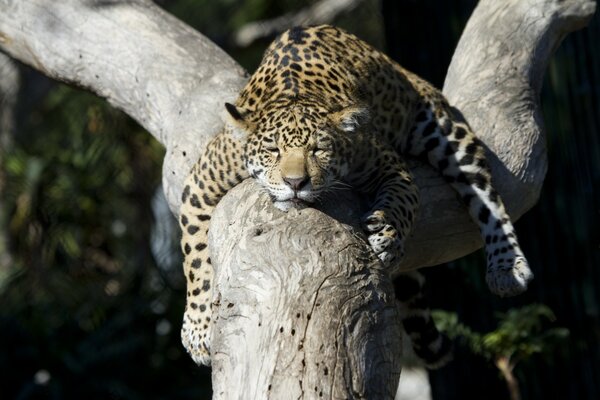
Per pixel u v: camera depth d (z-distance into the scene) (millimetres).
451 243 10094
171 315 19047
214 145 9336
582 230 12914
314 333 6988
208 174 9297
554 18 11156
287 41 9961
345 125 9031
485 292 13250
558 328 12859
